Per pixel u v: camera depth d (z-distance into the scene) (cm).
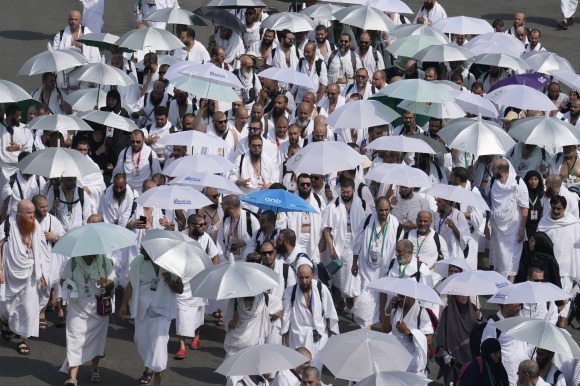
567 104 7631
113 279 4897
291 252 5075
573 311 5488
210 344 5447
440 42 7769
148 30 7594
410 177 5531
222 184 5488
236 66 8162
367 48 7881
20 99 6347
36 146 6412
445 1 11506
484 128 6181
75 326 4862
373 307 5184
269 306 4769
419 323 4691
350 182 5716
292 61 7925
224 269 4547
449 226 5603
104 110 6875
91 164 5556
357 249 5509
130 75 7575
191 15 8069
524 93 6938
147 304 4806
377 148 5891
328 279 5319
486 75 7938
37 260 5166
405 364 4044
